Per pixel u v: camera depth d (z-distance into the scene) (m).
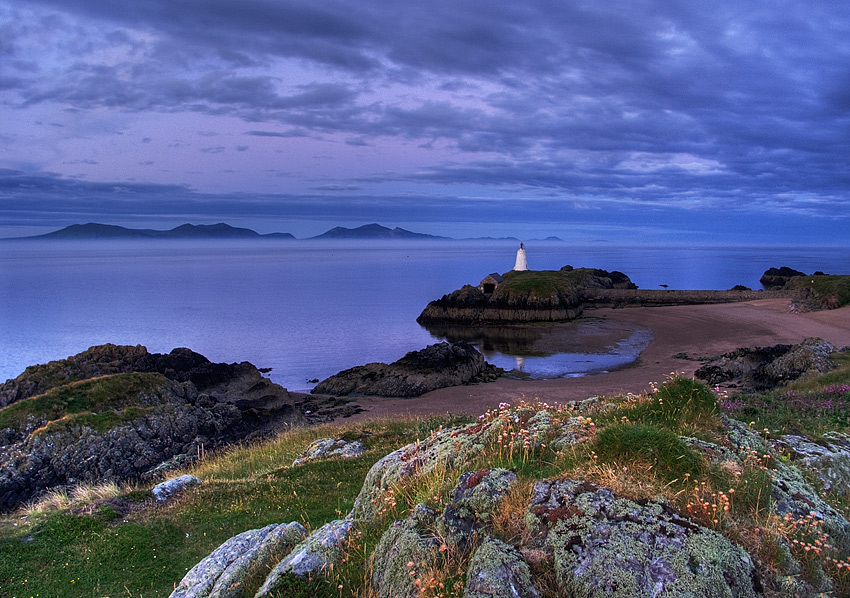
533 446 7.60
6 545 11.11
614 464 6.23
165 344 78.88
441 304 95.38
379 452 16.77
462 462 8.00
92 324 99.00
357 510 8.62
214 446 29.14
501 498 6.15
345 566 6.56
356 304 127.94
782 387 32.94
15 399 34.78
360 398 45.03
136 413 28.91
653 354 59.56
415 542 5.76
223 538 11.30
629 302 105.94
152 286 183.25
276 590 6.18
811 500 6.39
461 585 5.10
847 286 78.75
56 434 26.42
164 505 13.28
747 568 4.89
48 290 170.00
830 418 14.48
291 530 7.75
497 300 92.12
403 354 70.25
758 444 7.80
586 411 9.88
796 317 72.94
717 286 157.00
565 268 123.69
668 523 5.09
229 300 138.00
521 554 5.18
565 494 5.73
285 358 68.94
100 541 11.23
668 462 6.23
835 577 5.41
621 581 4.64
